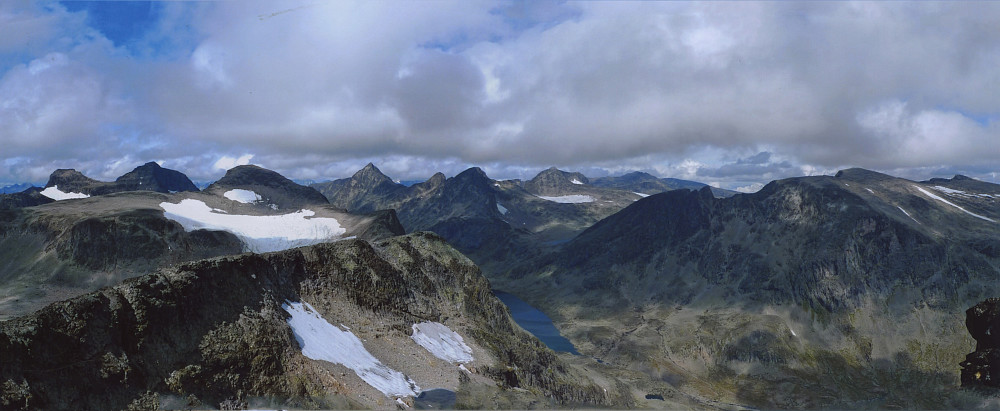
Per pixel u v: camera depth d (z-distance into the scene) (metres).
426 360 95.19
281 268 91.62
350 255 113.00
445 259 161.88
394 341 96.50
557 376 134.50
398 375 84.19
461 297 149.50
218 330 63.94
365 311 102.19
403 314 110.19
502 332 149.12
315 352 74.81
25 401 42.28
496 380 102.94
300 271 97.50
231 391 58.38
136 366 52.47
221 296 69.56
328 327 86.00
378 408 68.94
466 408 80.19
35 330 46.41
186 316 61.97
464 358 105.88
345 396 67.94
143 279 59.62
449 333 116.44
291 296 87.62
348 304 99.88
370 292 107.62
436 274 151.25
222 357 60.53
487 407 84.19
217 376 58.41
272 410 58.47
